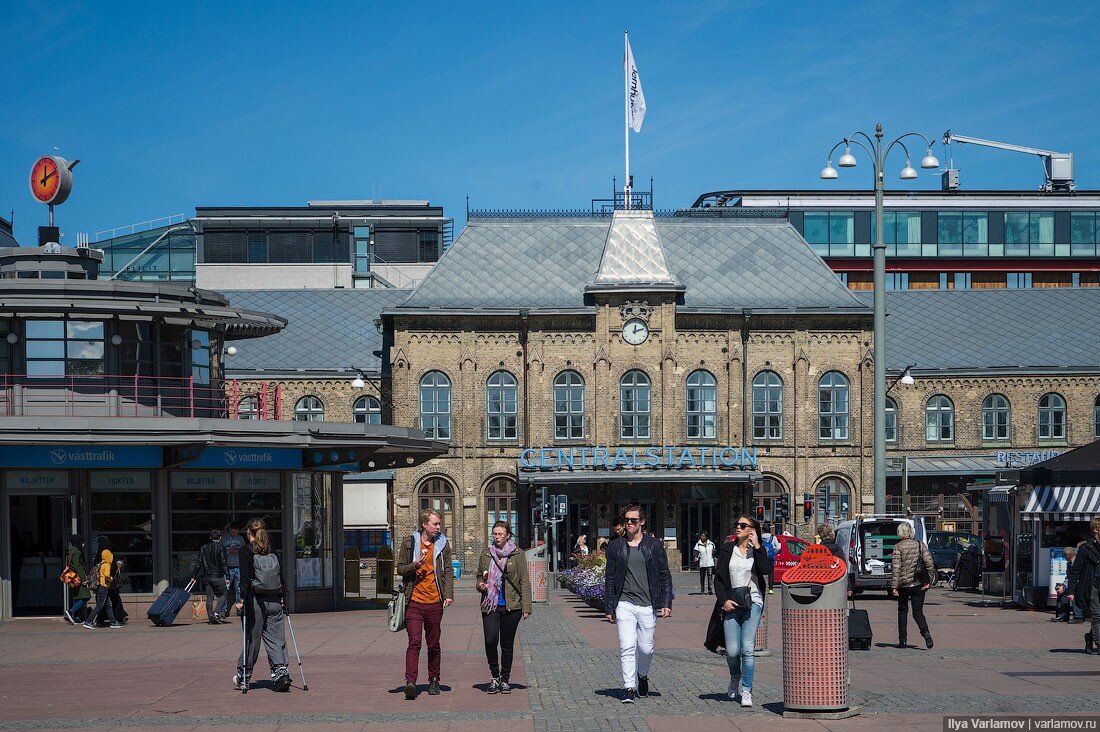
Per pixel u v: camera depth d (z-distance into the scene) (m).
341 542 38.28
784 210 72.62
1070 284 103.00
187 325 35.00
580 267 67.56
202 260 96.00
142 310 33.41
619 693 17.66
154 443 31.08
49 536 34.22
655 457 62.62
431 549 17.69
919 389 68.00
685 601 39.00
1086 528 33.75
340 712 16.19
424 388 64.88
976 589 43.38
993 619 30.03
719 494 64.56
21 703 17.41
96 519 32.50
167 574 32.66
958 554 50.84
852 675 19.17
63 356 33.50
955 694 17.06
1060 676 18.95
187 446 31.41
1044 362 69.12
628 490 64.06
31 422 30.47
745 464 62.81
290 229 96.88
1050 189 108.56
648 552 16.94
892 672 19.55
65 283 33.22
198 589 33.06
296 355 67.62
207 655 23.66
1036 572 33.06
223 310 35.16
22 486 32.16
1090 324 72.12
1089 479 31.70
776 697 17.20
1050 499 31.92
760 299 66.94
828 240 101.75
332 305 71.75
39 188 37.41
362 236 97.19
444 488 64.88
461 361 64.81
